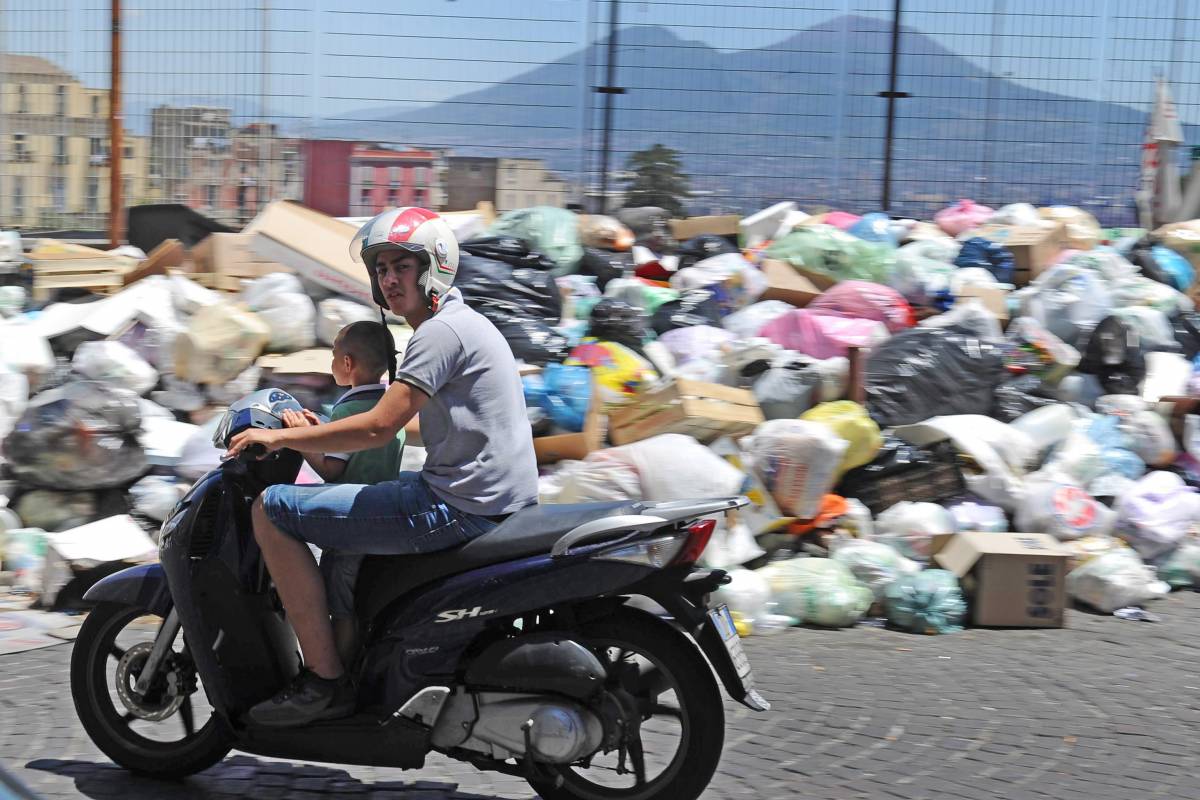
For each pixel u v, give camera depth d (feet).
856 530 21.40
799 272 28.99
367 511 11.64
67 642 17.72
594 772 13.23
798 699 16.28
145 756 13.07
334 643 12.02
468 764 13.91
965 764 14.29
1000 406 24.56
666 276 29.09
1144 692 17.07
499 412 11.80
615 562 11.39
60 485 20.33
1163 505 23.04
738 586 19.29
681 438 20.33
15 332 22.74
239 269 25.96
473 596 11.65
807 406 23.06
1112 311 27.50
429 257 11.92
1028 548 20.34
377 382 12.78
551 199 33.63
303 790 13.01
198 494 12.30
